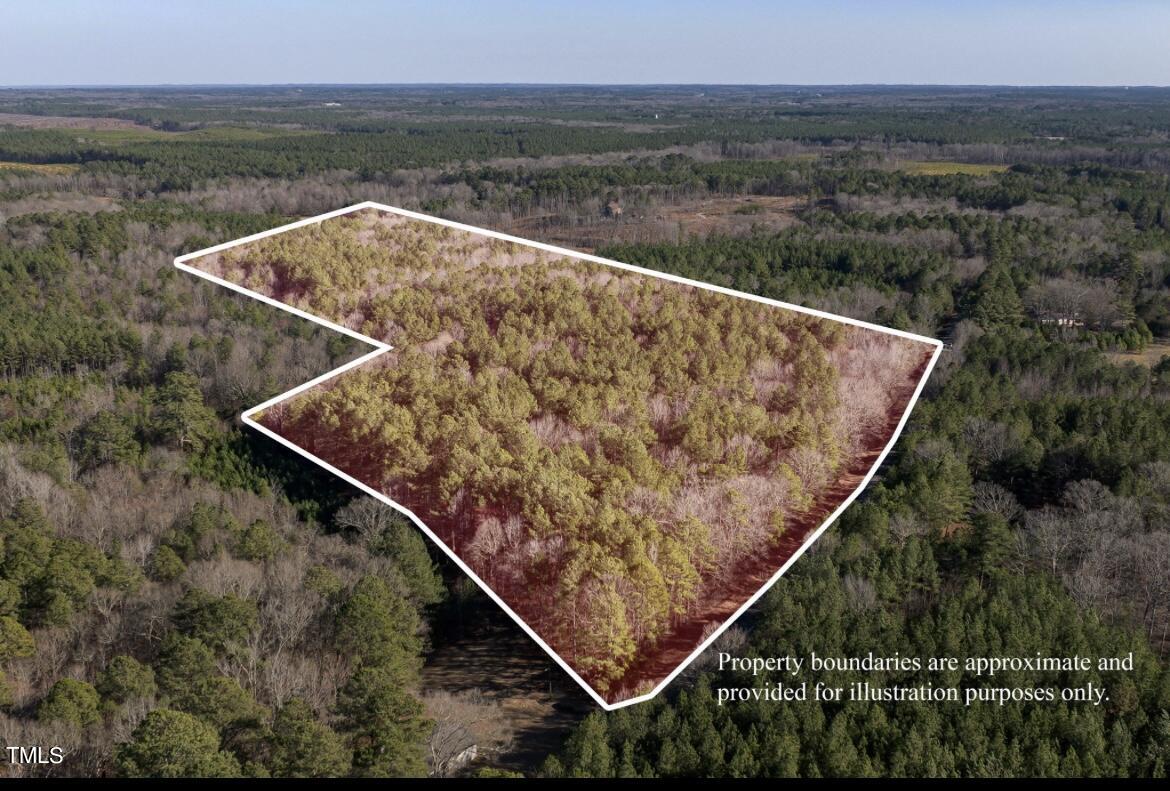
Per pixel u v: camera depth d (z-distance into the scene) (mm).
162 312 88438
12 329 84125
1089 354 89312
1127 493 64062
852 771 41156
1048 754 41844
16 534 56281
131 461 69375
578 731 43781
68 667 49719
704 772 41719
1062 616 50906
